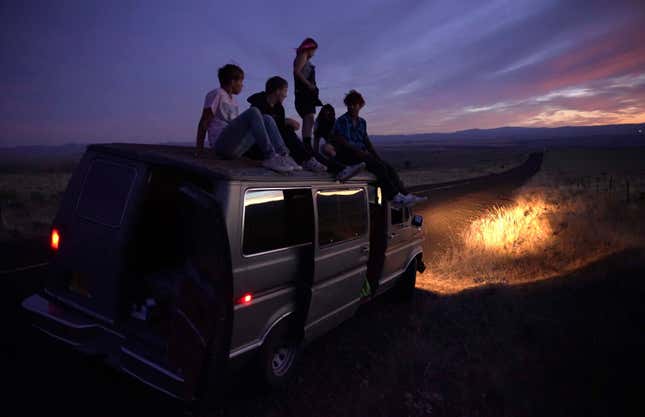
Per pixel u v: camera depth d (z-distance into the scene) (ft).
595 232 33.73
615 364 13.60
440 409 12.17
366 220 14.93
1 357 12.65
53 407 10.49
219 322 8.00
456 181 126.11
